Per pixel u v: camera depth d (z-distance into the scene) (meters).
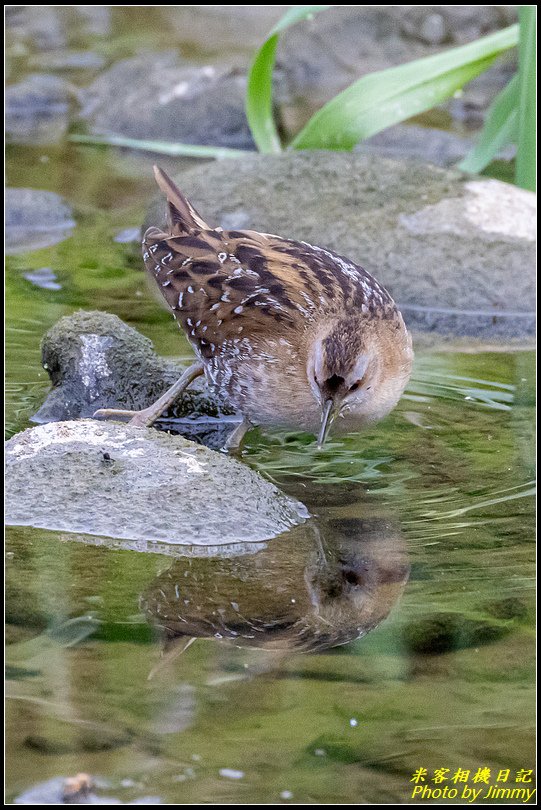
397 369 10.88
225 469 9.85
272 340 10.80
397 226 15.40
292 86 22.39
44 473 9.70
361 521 9.54
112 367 11.85
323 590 8.38
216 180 16.20
